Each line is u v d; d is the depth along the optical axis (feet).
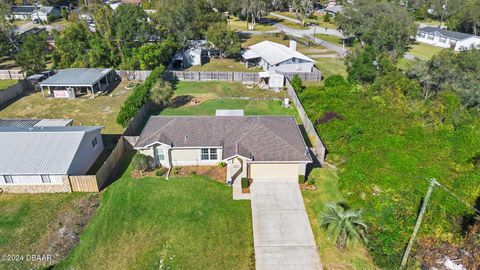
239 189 86.17
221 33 202.80
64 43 182.80
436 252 66.95
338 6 373.40
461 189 75.77
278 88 160.97
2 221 75.51
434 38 257.34
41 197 83.56
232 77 173.27
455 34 246.68
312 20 353.92
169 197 82.94
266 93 156.25
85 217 76.79
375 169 82.74
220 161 96.22
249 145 89.35
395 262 63.72
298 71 180.96
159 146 93.35
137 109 117.80
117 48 189.16
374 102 123.44
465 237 69.46
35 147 87.61
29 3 377.50
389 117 109.50
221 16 235.20
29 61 166.71
